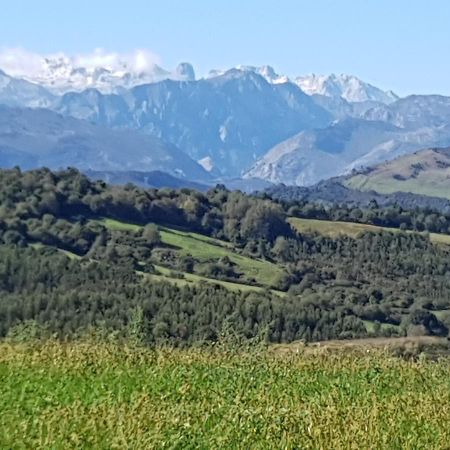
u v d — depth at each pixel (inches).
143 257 4530.0
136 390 706.2
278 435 572.1
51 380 733.3
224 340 1006.4
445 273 5541.3
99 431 539.5
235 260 4963.1
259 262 5108.3
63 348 864.3
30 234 4318.4
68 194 4926.2
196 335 2544.3
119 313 2972.4
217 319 3026.6
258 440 563.5
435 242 5999.0
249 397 684.1
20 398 644.7
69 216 4805.6
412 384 823.1
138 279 3791.8
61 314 2928.2
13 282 3447.3
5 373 749.9
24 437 524.4
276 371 839.7
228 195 5935.0
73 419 563.2
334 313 3639.3
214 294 3467.0
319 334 3412.9
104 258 4296.3
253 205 5718.5
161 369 811.4
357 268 5447.8
